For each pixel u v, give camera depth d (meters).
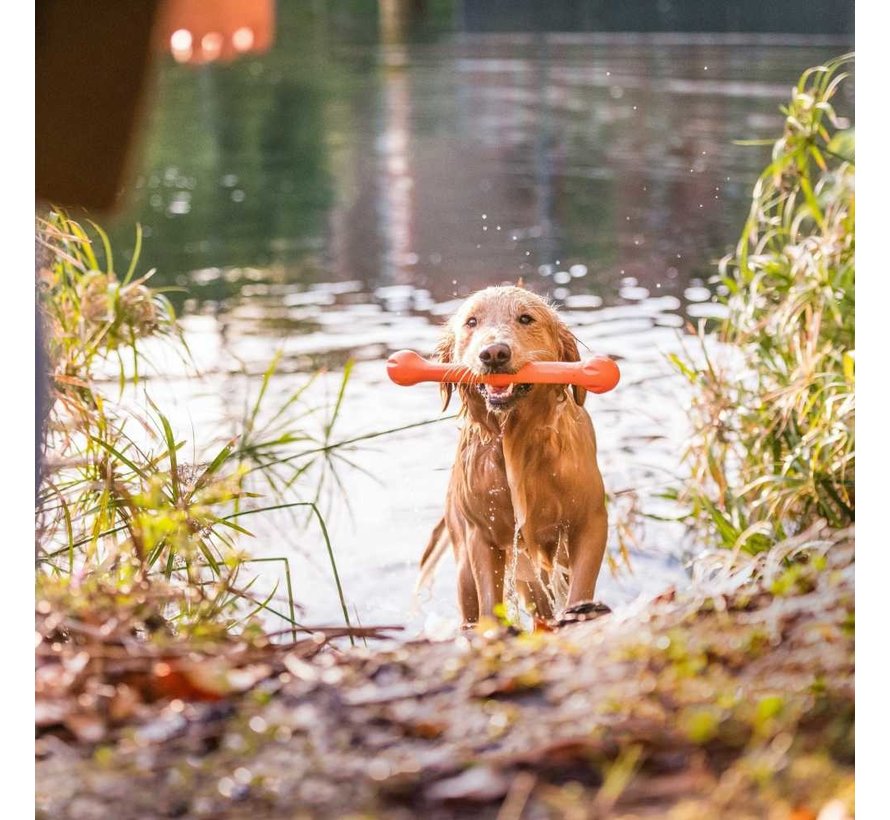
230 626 4.25
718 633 3.27
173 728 2.79
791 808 2.41
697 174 15.23
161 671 3.00
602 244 12.11
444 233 12.95
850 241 5.63
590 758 2.61
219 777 2.59
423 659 3.16
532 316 5.04
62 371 5.13
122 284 5.78
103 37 2.77
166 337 7.67
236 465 5.59
